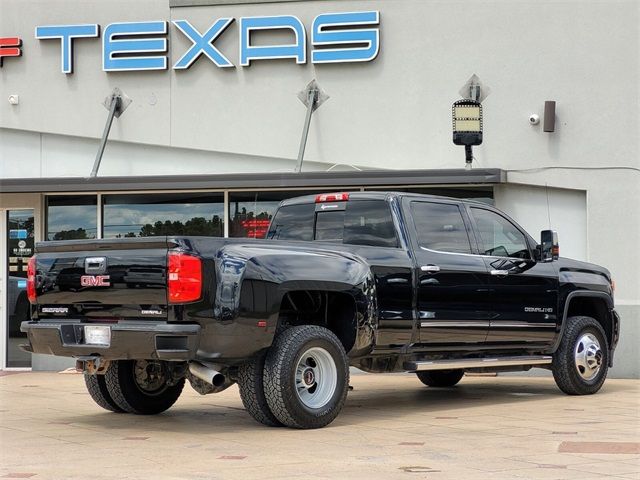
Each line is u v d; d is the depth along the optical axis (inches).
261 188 545.6
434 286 368.2
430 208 380.2
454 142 510.9
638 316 525.0
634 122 529.0
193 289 296.2
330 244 343.9
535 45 540.4
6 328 584.7
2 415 371.2
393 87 557.6
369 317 338.3
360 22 557.6
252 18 569.9
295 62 567.5
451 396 438.3
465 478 236.7
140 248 306.0
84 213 583.5
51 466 256.2
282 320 340.8
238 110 575.8
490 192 546.6
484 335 388.2
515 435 309.3
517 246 414.0
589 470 247.1
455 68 550.9
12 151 601.6
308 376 325.1
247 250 311.6
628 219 528.1
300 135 568.1
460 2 550.6
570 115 535.8
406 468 250.4
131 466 255.4
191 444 293.3
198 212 572.4
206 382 333.1
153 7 585.6
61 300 325.7
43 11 597.6
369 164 560.1
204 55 577.6
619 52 531.5
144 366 363.9
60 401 418.6
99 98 591.2
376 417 357.1
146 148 587.5
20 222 588.1
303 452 276.5
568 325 434.0
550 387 480.1
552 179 536.1
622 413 370.3
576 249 538.0
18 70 600.1
